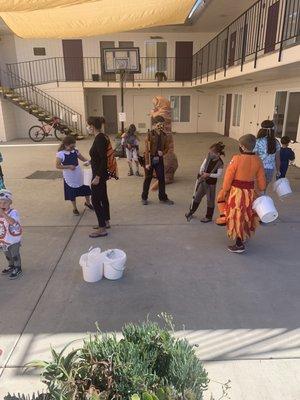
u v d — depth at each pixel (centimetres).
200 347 249
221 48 1533
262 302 305
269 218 369
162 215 534
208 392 209
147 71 1766
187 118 1852
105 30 616
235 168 369
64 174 520
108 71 1339
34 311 293
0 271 361
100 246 422
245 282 338
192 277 349
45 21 550
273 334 263
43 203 600
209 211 497
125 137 793
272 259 387
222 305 301
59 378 134
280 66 620
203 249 413
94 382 134
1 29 1541
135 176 808
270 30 972
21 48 1698
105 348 146
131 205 586
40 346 251
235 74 905
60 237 451
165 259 388
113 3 480
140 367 138
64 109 1655
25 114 1619
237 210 376
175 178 786
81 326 273
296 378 221
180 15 569
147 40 1719
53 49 1706
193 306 299
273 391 211
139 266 372
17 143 1451
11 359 238
